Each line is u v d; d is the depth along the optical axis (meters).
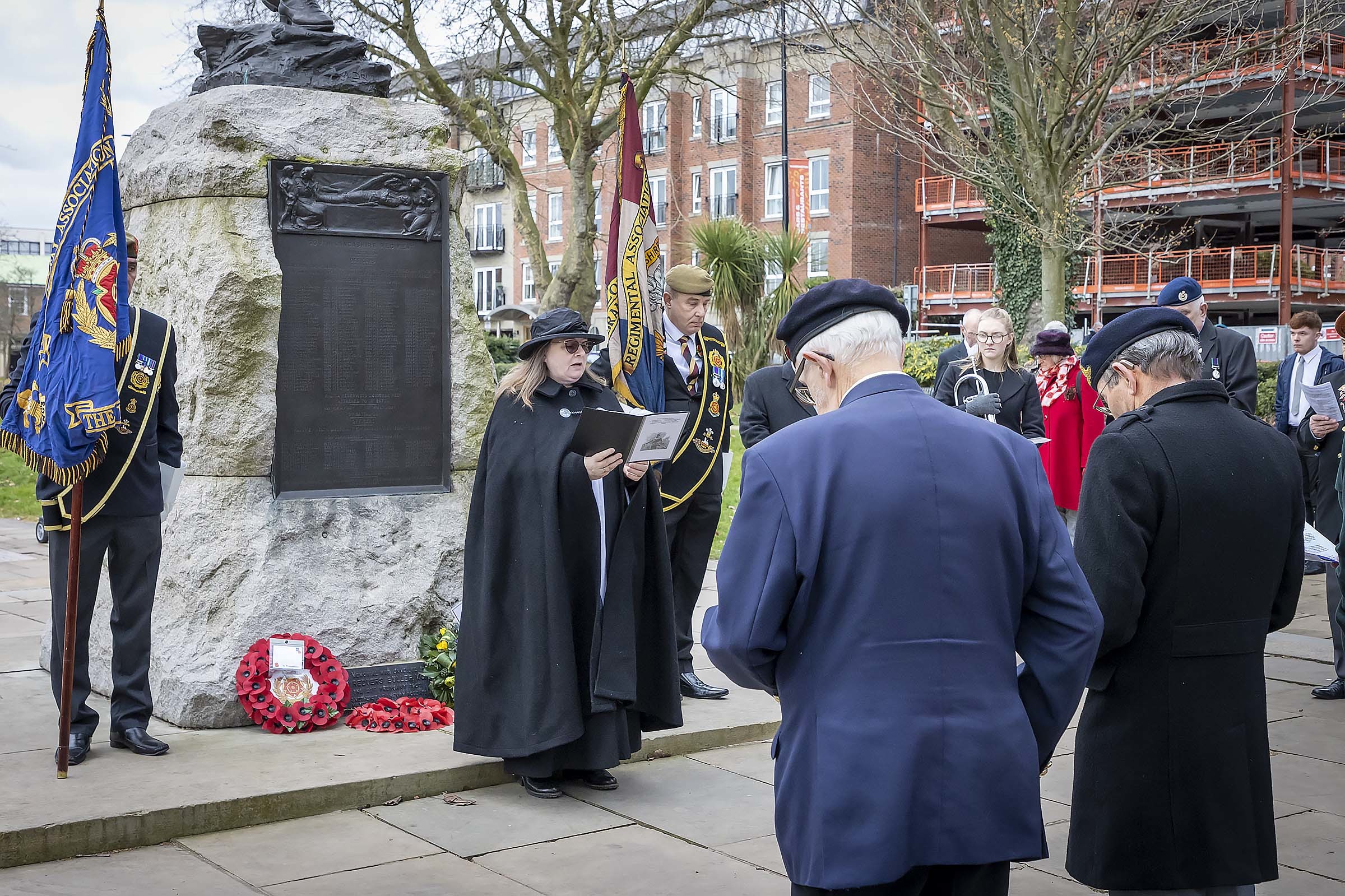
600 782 4.66
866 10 15.04
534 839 4.11
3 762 4.55
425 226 5.65
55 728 5.05
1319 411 6.56
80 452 4.30
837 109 37.56
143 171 5.66
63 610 4.64
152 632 5.35
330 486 5.48
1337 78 18.94
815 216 38.34
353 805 4.39
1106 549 2.74
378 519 5.55
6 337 48.41
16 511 15.20
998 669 2.23
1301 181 28.72
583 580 4.57
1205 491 2.75
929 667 2.17
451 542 5.71
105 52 4.43
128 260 4.64
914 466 2.22
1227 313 32.47
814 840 2.18
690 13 21.36
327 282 5.44
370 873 3.77
